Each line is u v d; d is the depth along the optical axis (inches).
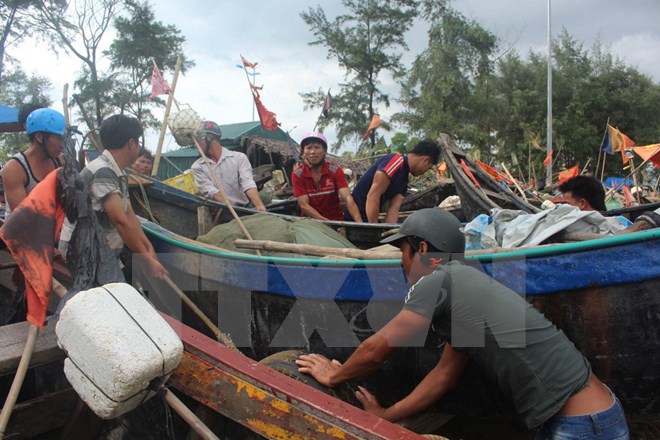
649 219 114.6
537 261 103.0
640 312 98.6
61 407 105.6
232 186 229.3
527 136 1115.3
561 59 1247.5
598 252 99.0
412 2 1318.9
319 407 83.1
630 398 104.4
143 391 83.5
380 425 80.4
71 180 104.8
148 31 1051.3
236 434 100.9
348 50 1336.1
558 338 85.7
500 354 84.5
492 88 1217.4
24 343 102.2
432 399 93.4
